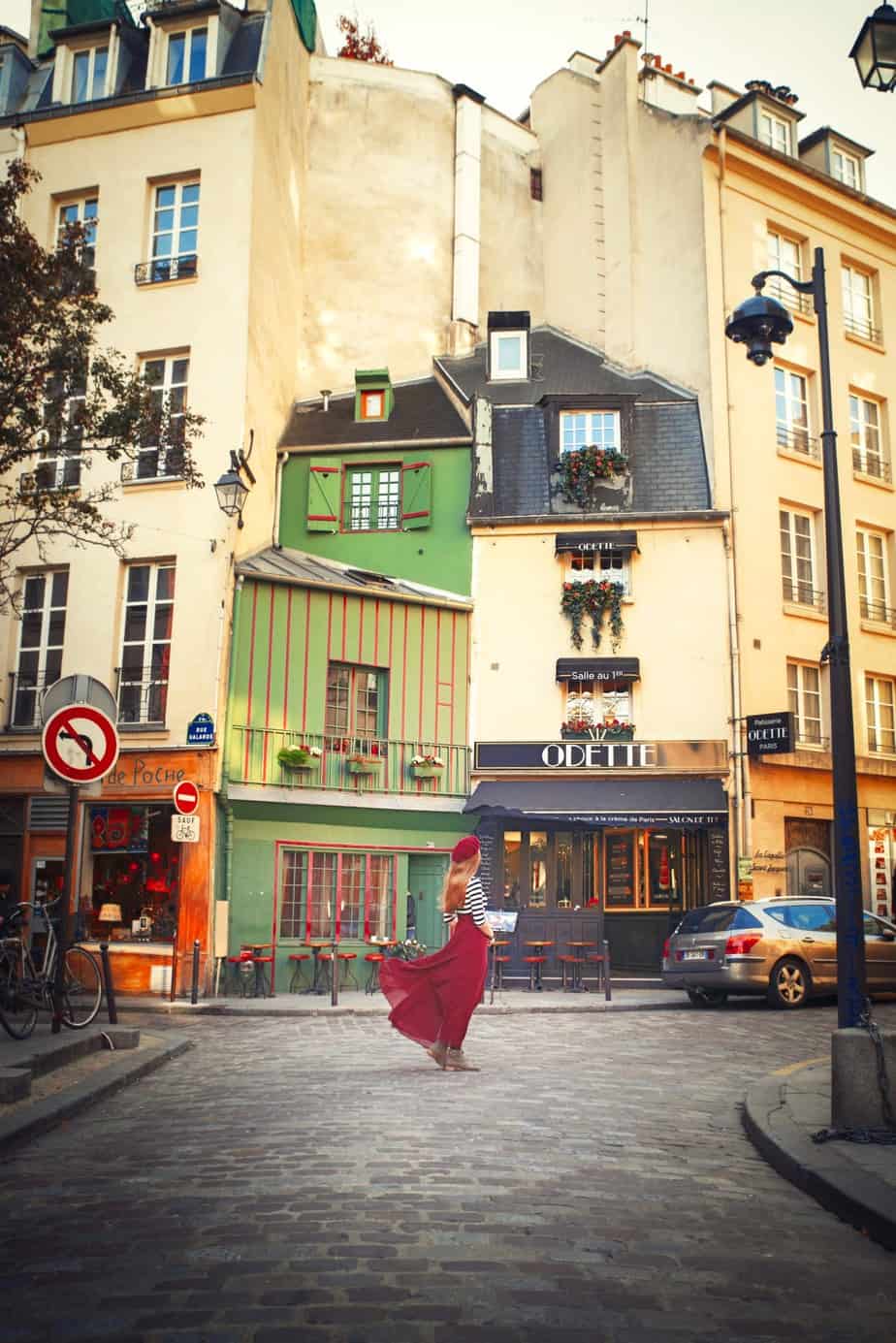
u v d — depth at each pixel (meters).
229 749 19.16
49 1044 9.41
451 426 24.02
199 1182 5.54
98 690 10.70
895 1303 4.07
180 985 18.23
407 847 20.94
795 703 23.06
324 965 19.28
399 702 21.19
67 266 11.94
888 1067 6.54
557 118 30.08
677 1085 9.01
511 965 21.23
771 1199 5.54
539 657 22.05
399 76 28.81
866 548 25.33
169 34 22.47
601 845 21.86
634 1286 4.11
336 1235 4.58
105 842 19.56
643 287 26.23
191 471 13.16
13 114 22.19
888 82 9.58
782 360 24.58
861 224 26.61
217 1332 3.56
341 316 27.17
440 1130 6.77
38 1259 4.37
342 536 23.11
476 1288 4.00
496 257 29.27
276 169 23.56
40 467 12.77
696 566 22.25
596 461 22.59
